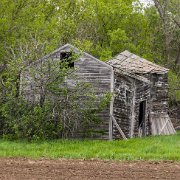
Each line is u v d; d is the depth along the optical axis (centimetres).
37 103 3189
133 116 3734
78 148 2870
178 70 6097
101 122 3406
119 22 5834
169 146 2966
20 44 3516
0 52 3872
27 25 4131
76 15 5503
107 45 5825
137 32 6166
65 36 5134
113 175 2009
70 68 3369
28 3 4238
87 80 3444
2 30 3988
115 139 3447
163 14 6106
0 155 2541
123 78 3588
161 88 4297
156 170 2139
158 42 6312
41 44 3544
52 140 3156
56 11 5078
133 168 2178
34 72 3209
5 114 3142
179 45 6175
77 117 3259
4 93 3228
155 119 4222
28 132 3081
